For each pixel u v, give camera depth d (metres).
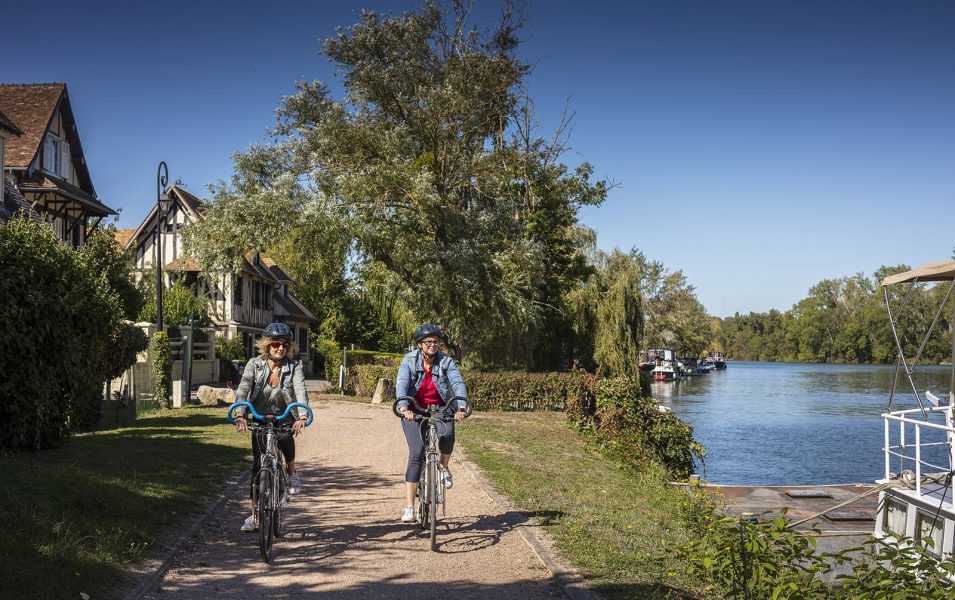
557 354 32.34
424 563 6.20
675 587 5.88
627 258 36.38
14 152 24.86
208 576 5.68
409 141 27.91
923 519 9.20
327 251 25.36
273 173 27.38
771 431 34.12
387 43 29.89
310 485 9.58
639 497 10.66
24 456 8.68
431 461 6.71
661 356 85.12
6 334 8.59
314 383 35.25
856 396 59.47
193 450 11.13
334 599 5.28
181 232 27.27
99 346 11.00
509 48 30.42
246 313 42.28
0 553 5.05
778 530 5.65
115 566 5.39
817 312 165.62
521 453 13.22
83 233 29.20
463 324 26.84
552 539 6.85
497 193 29.03
